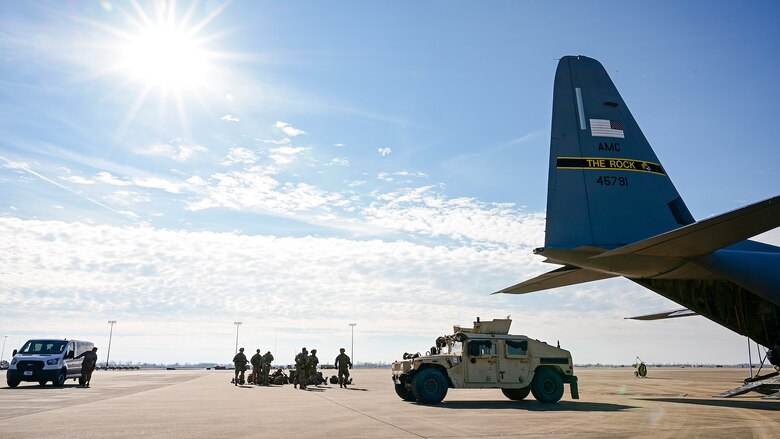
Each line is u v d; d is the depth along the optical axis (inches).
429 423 327.0
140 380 1101.1
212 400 524.1
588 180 489.4
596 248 472.4
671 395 646.5
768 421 345.7
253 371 950.4
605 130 506.3
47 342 802.2
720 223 346.0
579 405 476.4
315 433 279.6
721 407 455.8
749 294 561.0
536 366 503.8
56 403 474.6
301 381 775.1
